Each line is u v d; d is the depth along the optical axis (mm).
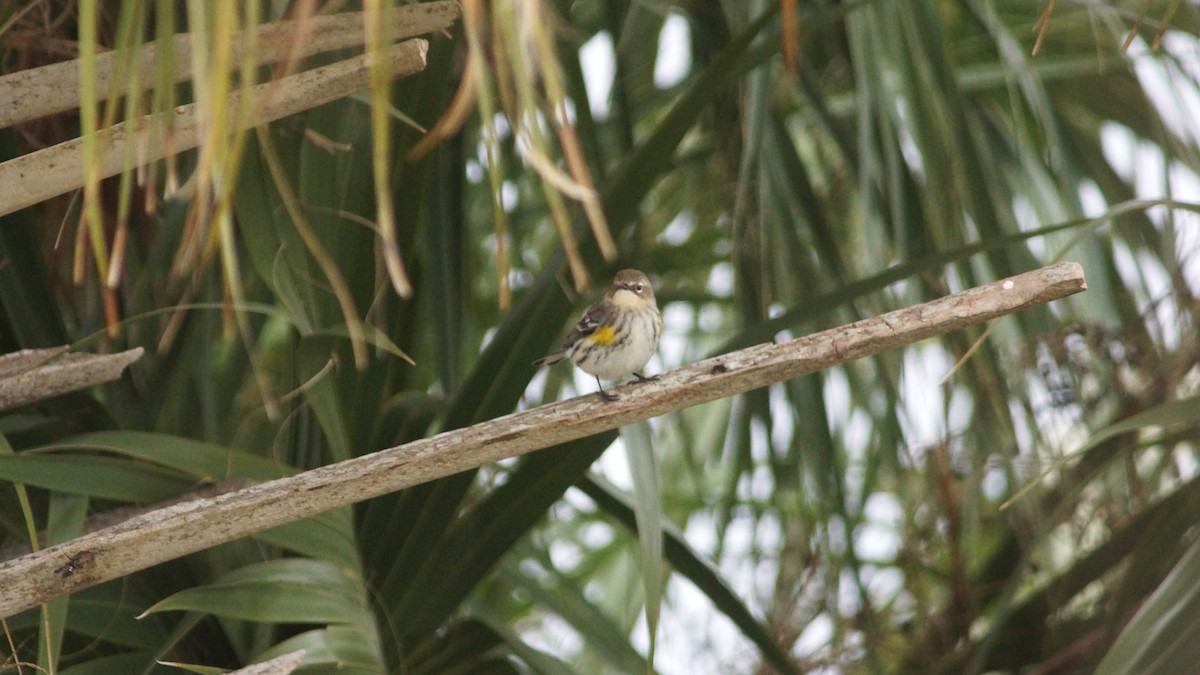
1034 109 11430
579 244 8797
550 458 8703
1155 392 12367
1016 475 12250
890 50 10766
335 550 7391
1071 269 5695
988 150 11758
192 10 4141
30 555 5512
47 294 8766
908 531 13609
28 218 8727
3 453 6766
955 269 10820
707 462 16266
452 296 10633
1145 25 12125
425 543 8555
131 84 4508
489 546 8617
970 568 14766
